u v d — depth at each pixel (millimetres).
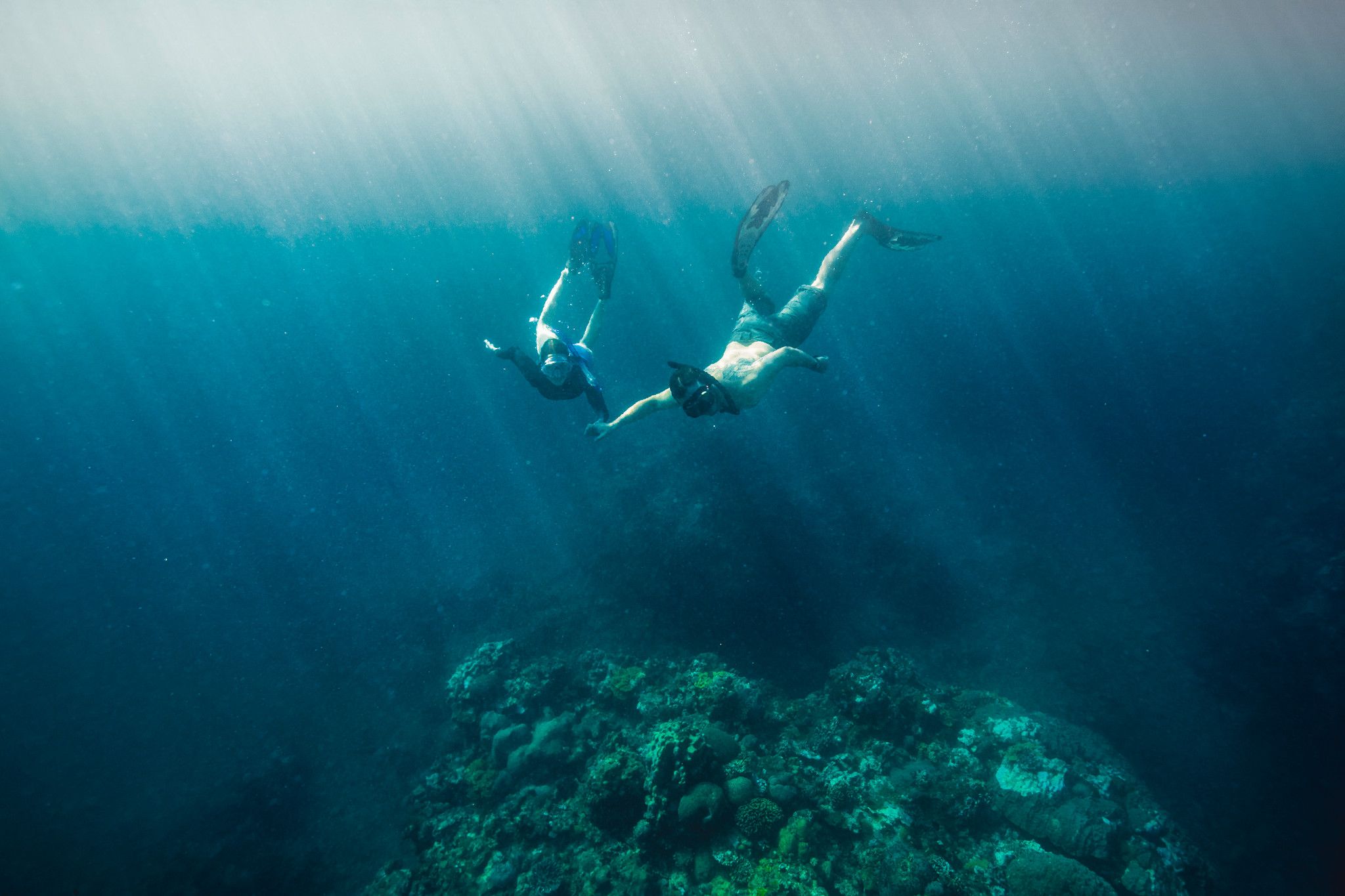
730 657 12453
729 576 14328
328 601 18875
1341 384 16562
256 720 14703
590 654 11133
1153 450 17781
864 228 5215
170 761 13984
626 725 8711
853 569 14852
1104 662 12430
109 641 19141
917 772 6570
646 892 5605
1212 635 12406
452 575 18344
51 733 15562
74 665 18234
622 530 16953
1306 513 13781
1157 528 15383
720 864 5652
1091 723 11305
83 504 27703
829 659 12438
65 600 21672
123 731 15258
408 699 13992
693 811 5879
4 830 12750
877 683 7891
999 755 7035
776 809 5887
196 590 20891
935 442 19609
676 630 13188
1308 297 21719
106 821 12648
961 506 16969
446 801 8922
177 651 18062
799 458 18781
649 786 6242
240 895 10078
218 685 16266
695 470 18141
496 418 25266
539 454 22688
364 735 13336
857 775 6516
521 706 9781
